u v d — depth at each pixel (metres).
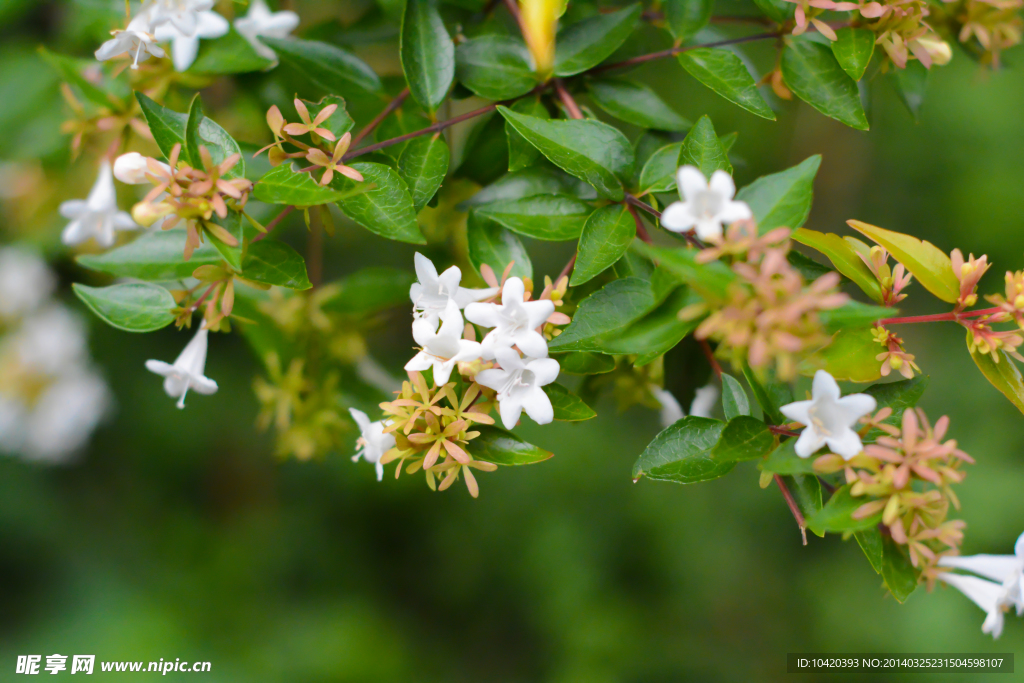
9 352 0.83
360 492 1.21
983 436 1.19
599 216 0.52
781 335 0.46
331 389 0.63
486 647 1.25
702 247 0.50
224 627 1.07
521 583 1.23
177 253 0.54
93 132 0.58
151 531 1.12
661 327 0.48
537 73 0.54
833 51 0.54
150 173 0.49
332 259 0.99
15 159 0.62
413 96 0.53
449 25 0.56
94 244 0.72
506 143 0.56
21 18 0.65
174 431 1.07
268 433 1.10
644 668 1.17
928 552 0.50
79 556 1.07
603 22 0.54
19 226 0.75
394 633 1.16
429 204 0.56
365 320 0.63
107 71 0.57
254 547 1.14
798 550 1.26
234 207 0.50
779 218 0.49
